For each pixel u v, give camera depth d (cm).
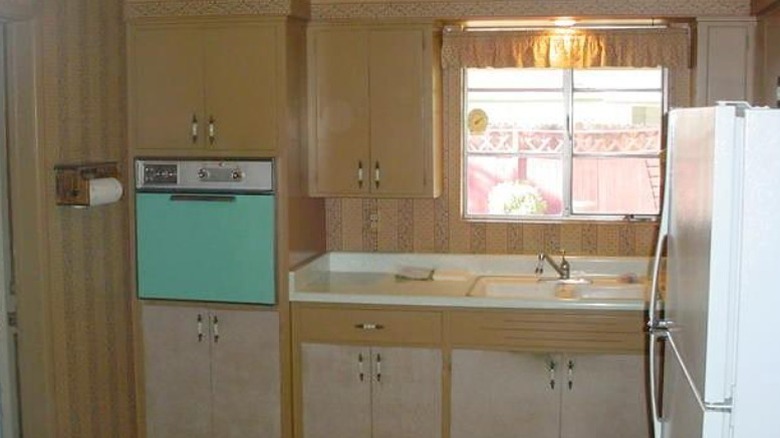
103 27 426
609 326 417
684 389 252
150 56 442
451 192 488
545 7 434
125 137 450
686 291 250
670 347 284
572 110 479
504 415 430
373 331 436
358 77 454
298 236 452
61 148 392
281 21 427
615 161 479
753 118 205
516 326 424
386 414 439
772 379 209
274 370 444
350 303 435
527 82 481
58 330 392
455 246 491
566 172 482
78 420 410
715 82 431
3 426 384
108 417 437
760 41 414
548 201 486
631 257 478
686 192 254
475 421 433
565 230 482
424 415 436
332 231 499
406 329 433
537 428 429
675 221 276
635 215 477
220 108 436
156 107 443
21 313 383
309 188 464
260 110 432
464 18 443
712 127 213
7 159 376
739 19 426
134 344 459
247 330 445
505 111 484
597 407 423
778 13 377
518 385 427
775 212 206
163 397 458
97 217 424
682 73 465
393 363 436
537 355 425
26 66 370
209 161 439
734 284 209
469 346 429
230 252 441
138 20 440
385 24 448
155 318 454
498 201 490
